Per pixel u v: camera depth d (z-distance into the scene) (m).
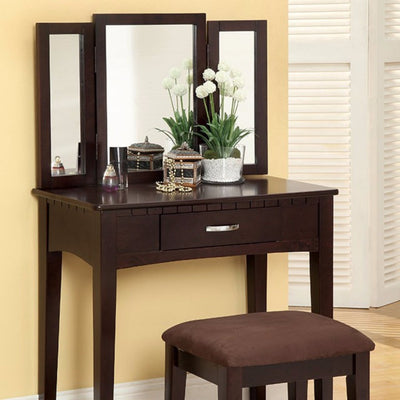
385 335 5.09
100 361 3.17
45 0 3.55
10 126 3.54
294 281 5.61
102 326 3.16
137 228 3.18
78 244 3.30
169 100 3.72
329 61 5.51
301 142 5.57
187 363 3.10
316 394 3.33
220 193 3.38
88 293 3.76
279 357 2.89
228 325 3.08
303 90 5.54
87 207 3.14
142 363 3.86
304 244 3.46
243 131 3.63
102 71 3.59
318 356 2.94
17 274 3.61
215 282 3.95
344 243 5.61
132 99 3.66
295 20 5.51
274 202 3.39
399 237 5.80
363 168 5.58
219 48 3.79
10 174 3.56
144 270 3.82
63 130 3.55
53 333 3.62
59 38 3.52
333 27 5.51
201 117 3.77
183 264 3.88
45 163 3.52
